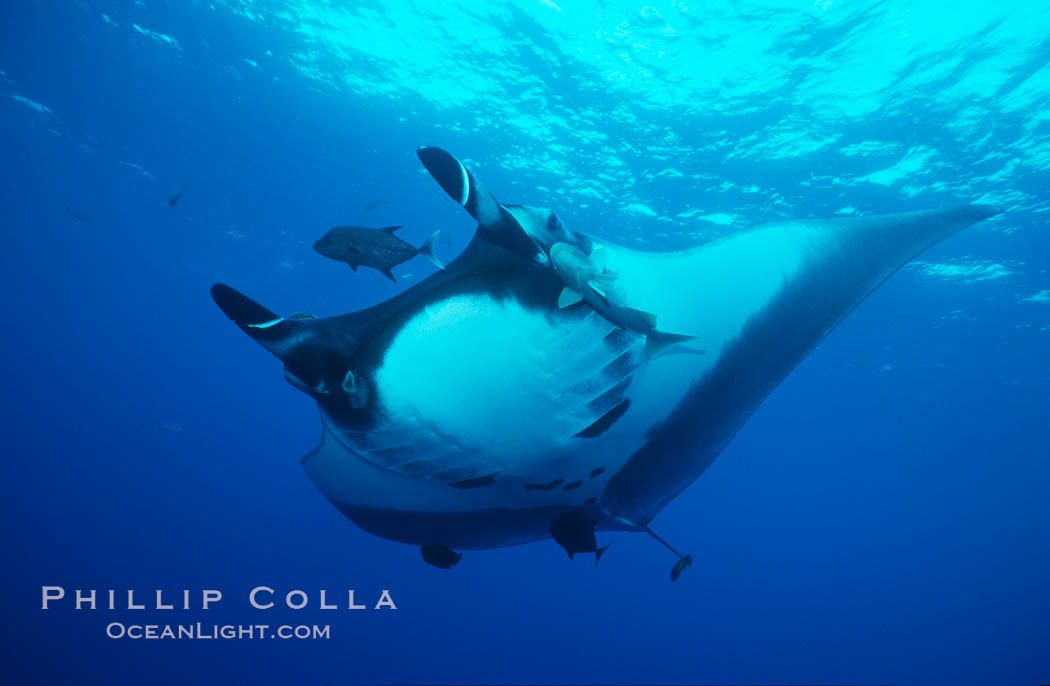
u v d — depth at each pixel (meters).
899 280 14.52
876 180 11.26
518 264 1.94
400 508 2.86
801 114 9.99
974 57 8.66
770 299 2.71
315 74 10.89
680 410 2.74
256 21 9.97
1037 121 9.63
